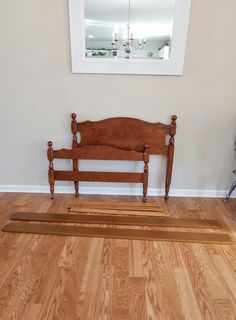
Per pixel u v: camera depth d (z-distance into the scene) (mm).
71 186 2551
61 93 2295
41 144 2445
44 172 2525
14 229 1892
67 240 1788
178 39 2104
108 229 1929
